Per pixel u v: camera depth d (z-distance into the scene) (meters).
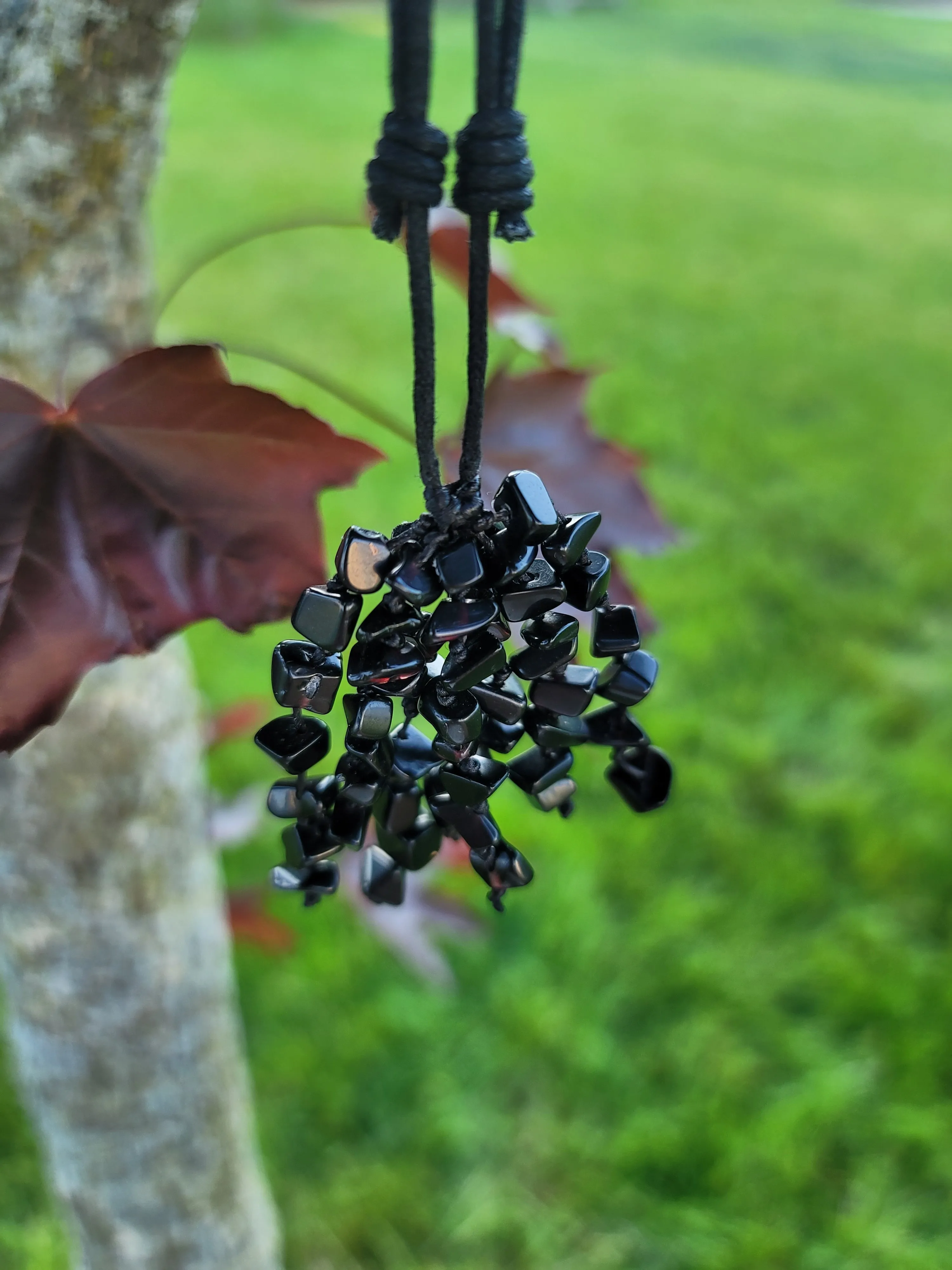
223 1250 0.28
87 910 0.21
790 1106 0.38
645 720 0.53
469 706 0.13
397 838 0.14
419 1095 0.39
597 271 1.17
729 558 0.65
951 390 0.92
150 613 0.13
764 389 0.90
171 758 0.21
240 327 0.93
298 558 0.13
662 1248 0.35
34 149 0.14
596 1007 0.41
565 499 0.20
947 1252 0.34
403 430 0.17
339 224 0.17
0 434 0.12
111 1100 0.24
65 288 0.16
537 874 0.45
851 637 0.60
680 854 0.46
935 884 0.45
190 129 1.64
